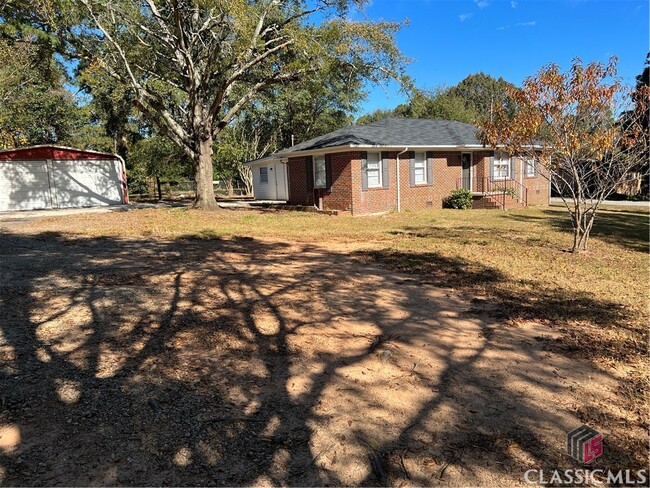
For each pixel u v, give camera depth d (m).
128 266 7.33
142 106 16.41
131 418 2.81
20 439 2.57
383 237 10.92
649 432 2.72
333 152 17.09
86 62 15.60
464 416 2.89
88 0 14.22
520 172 21.20
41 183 20.84
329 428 2.75
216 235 11.24
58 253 8.52
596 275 6.82
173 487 2.21
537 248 9.20
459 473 2.35
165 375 3.39
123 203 23.14
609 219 16.02
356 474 2.34
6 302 5.12
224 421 2.80
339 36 14.96
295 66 15.21
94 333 4.21
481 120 9.63
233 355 3.78
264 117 30.36
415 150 18.44
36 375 3.34
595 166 8.93
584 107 7.70
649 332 4.39
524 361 3.71
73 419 2.78
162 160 28.39
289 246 9.59
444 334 4.32
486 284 6.21
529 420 2.84
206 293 5.67
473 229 12.41
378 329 4.45
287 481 2.28
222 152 28.17
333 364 3.64
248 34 13.59
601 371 3.53
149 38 17.19
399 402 3.06
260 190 25.94
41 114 27.91
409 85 16.58
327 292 5.79
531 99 8.05
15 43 16.64
